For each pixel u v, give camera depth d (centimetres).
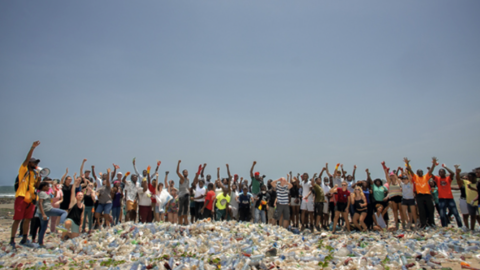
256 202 1346
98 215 1181
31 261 754
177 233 930
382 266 653
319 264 684
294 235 1062
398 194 1248
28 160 882
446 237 946
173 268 652
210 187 1305
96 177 1391
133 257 770
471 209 1059
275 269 653
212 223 1052
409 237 997
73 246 880
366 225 1273
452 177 1161
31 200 902
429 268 648
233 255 723
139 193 1227
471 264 672
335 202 1262
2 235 1258
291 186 1295
